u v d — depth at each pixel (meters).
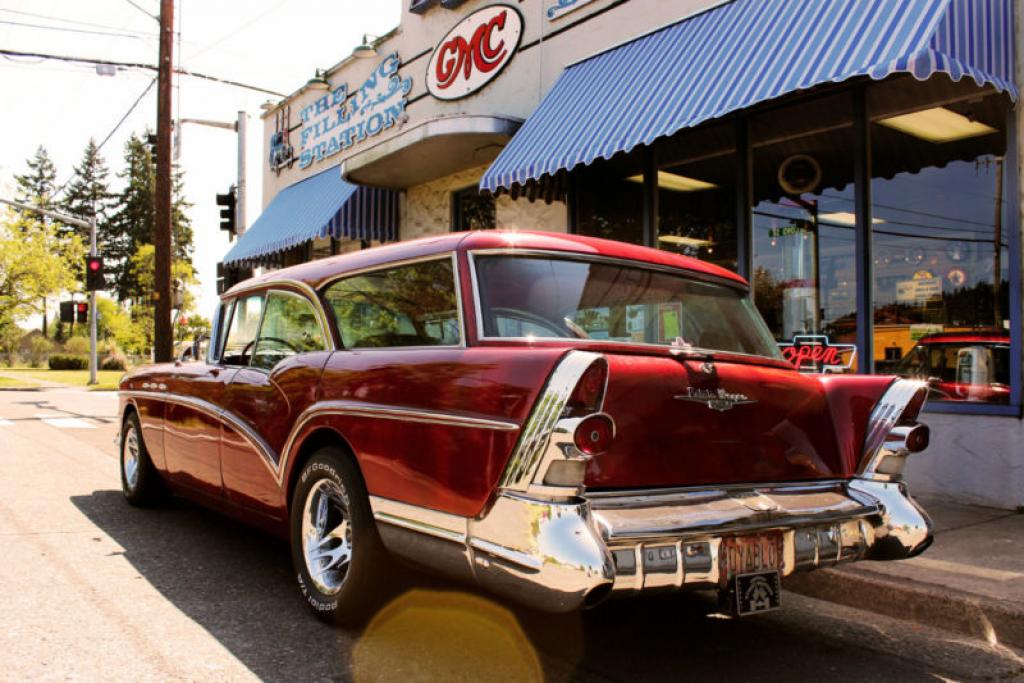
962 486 5.98
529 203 10.28
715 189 7.97
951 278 6.30
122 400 6.30
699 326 3.72
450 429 2.99
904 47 5.16
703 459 3.10
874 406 3.52
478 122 9.14
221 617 3.76
